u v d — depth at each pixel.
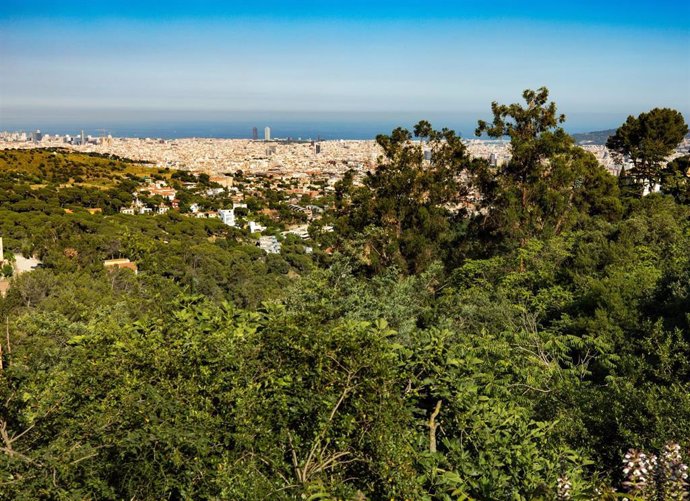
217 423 2.73
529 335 6.25
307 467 2.84
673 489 2.74
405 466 2.83
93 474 2.50
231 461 2.68
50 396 2.85
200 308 3.77
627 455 2.95
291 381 3.06
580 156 15.80
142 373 2.86
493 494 3.08
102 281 20.81
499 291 9.37
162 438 2.47
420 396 3.59
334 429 2.96
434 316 7.66
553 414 4.20
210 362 2.98
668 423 3.59
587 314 7.50
